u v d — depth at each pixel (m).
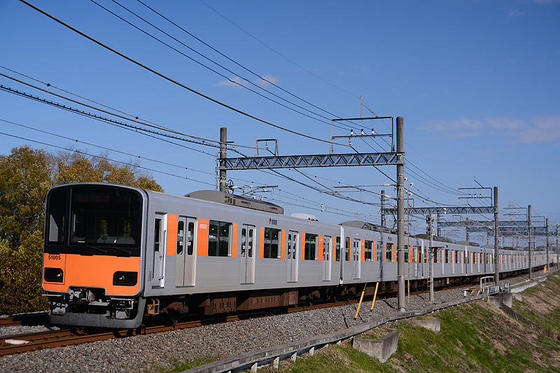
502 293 42.94
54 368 9.87
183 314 16.92
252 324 16.50
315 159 23.81
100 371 10.16
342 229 25.55
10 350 10.57
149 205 13.57
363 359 16.78
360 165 23.88
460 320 29.47
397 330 20.33
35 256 26.17
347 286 27.05
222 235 16.84
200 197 18.03
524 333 35.06
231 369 11.34
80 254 13.38
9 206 35.03
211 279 16.20
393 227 32.75
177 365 11.33
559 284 75.38
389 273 30.80
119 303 13.08
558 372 29.25
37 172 35.97
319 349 15.83
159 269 13.98
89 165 40.00
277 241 20.14
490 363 25.89
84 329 13.84
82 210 13.62
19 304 24.97
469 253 49.00
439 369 20.38
